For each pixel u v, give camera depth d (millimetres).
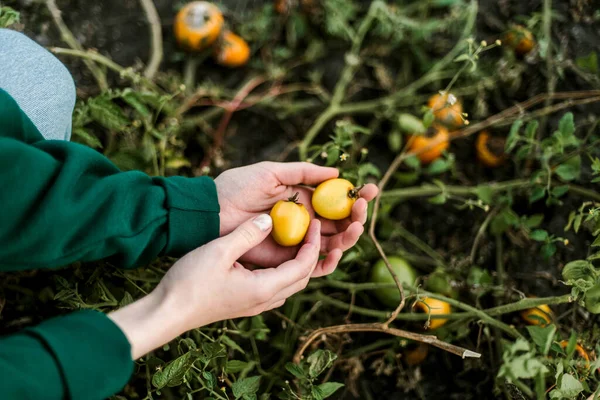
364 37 1140
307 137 1049
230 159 1089
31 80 759
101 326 653
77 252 702
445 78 1125
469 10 1076
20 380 596
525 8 1130
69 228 685
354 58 1073
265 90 1123
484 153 1068
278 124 1111
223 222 831
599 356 812
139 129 1046
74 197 694
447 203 1078
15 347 616
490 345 957
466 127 1090
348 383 987
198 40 1047
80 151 708
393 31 1112
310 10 1111
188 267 726
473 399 990
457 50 1080
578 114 1082
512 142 950
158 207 752
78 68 1075
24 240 669
